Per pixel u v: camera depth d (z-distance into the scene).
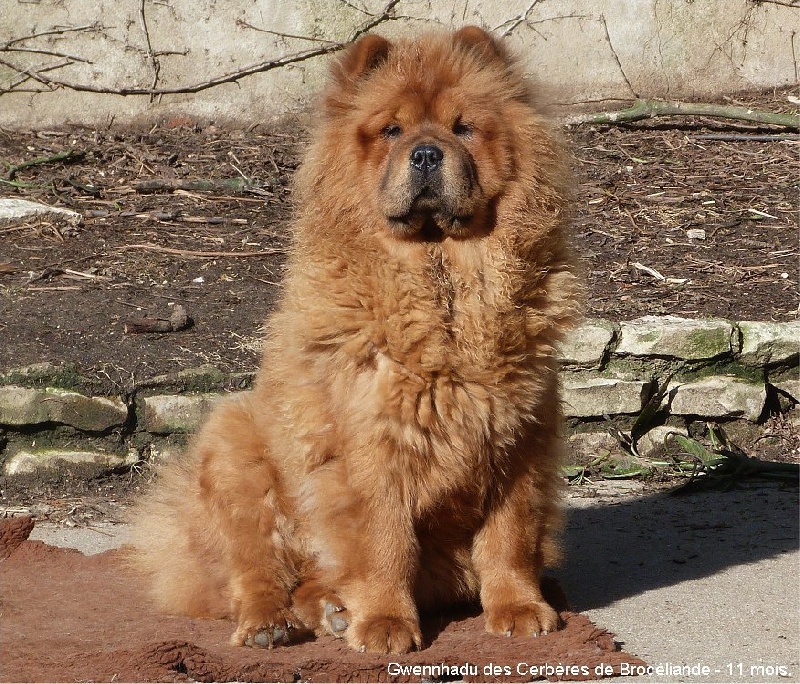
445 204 5.61
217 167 13.95
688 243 12.20
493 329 5.65
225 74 15.19
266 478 5.97
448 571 6.11
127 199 13.01
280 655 5.42
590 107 15.79
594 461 9.54
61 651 5.48
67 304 10.23
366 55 6.14
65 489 8.82
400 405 5.54
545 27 15.50
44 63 14.95
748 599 6.50
